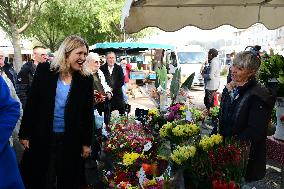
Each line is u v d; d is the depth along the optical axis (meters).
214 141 2.54
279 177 4.75
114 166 4.09
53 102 3.34
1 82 2.38
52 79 3.35
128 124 5.21
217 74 9.42
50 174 3.42
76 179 3.46
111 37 30.61
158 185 2.54
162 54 19.77
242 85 2.71
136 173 3.25
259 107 2.61
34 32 28.00
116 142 4.43
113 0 23.61
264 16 5.43
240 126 2.69
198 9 5.09
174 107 4.64
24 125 3.41
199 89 19.09
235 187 2.02
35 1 19.28
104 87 6.19
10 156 2.41
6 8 18.30
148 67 21.94
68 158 3.38
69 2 21.61
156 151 3.57
